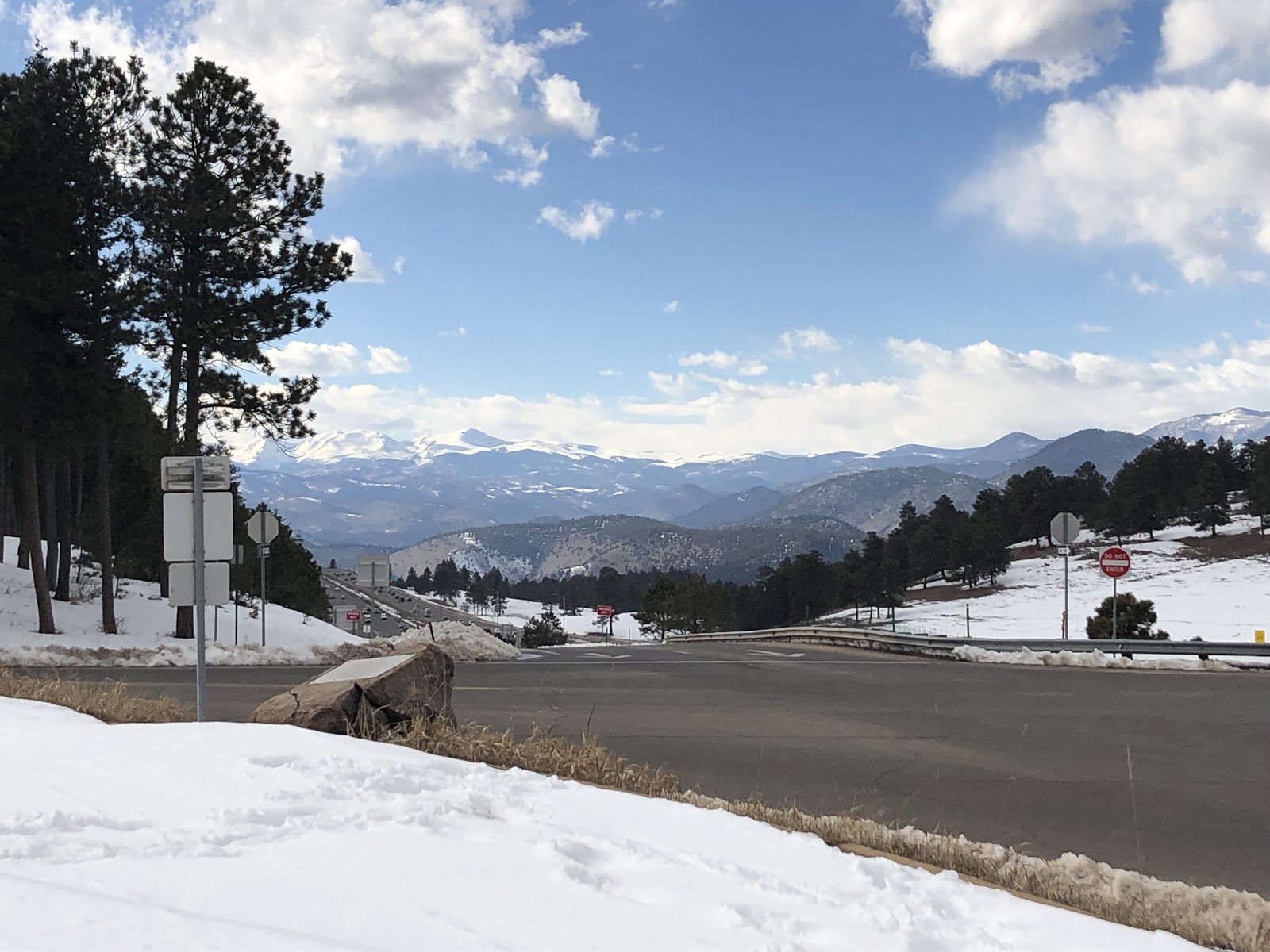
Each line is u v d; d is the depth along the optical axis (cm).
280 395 2783
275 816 510
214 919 364
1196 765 1118
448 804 546
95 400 2405
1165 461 11406
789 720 1385
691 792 777
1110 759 1140
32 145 2356
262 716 858
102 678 1698
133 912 365
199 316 2578
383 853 452
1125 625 3122
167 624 2912
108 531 2617
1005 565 10375
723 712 1442
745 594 13525
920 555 11575
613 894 417
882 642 2977
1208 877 740
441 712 897
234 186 2681
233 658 2144
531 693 1634
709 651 3055
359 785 581
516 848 470
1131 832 852
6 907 363
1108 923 437
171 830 483
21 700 927
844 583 10588
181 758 637
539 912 390
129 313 2498
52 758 636
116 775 593
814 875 477
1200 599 7400
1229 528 10931
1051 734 1295
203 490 888
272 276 2703
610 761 841
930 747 1200
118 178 2516
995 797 963
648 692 1664
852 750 1173
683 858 472
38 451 2730
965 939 401
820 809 874
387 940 355
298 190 2755
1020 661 2348
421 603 17150
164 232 2536
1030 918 435
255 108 2664
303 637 3219
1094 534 12319
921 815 891
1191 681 1884
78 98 2481
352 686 855
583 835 500
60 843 454
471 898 401
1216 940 537
